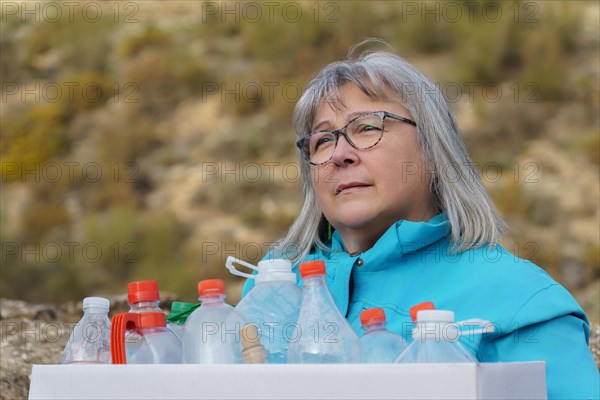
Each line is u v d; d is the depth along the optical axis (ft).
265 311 10.60
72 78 100.22
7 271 71.26
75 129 92.48
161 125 91.81
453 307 11.76
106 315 10.96
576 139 78.18
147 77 96.63
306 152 13.33
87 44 106.93
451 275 12.17
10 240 75.31
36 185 84.53
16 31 113.70
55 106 95.09
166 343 10.21
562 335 11.12
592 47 91.66
